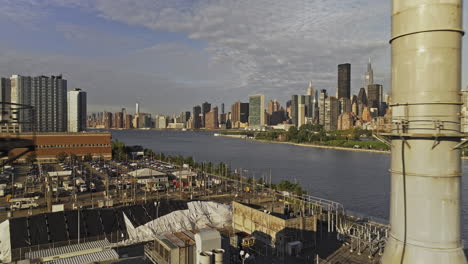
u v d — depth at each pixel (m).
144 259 31.06
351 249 43.44
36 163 139.00
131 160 160.75
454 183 14.38
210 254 25.19
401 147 15.28
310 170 141.75
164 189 90.06
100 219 48.41
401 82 15.24
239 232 50.88
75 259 29.50
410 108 14.86
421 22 14.41
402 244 15.24
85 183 94.06
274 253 43.34
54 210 63.69
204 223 53.25
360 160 177.00
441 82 14.17
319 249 44.44
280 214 48.53
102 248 34.97
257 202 69.81
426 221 14.49
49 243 41.69
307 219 45.81
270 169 144.38
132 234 47.12
